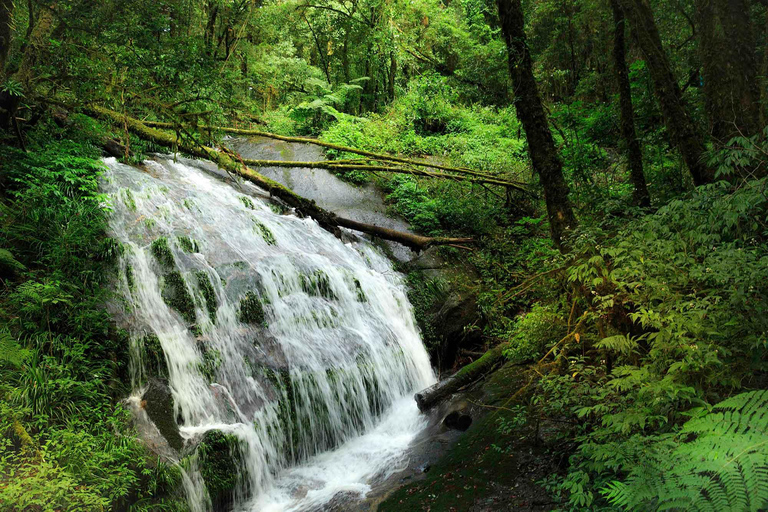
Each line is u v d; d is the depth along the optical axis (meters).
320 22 20.42
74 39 8.62
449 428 7.52
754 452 2.79
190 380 7.25
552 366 6.45
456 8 27.20
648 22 8.05
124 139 10.48
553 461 5.61
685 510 3.05
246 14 18.70
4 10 7.69
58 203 8.07
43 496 4.48
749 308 4.23
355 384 8.57
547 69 19.44
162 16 9.06
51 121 9.57
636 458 3.70
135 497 5.51
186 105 9.65
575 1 17.19
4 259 6.64
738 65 7.05
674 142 8.44
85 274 7.48
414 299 11.16
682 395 4.04
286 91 20.17
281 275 9.26
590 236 5.97
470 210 13.67
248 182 12.73
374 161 14.73
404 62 21.86
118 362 6.86
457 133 19.22
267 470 6.96
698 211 5.51
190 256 8.81
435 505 5.52
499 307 10.23
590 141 11.14
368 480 6.67
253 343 8.14
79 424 5.66
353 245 11.85
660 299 5.08
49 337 6.49
